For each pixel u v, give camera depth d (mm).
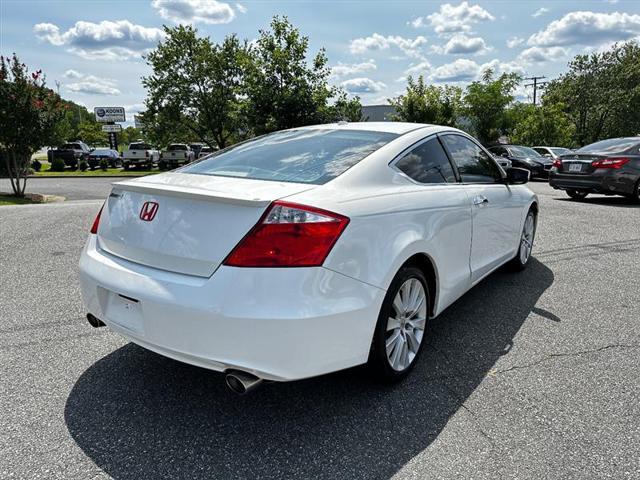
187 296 2031
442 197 2984
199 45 32562
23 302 3867
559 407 2453
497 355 3043
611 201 10531
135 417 2357
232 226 2057
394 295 2477
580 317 3688
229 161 2906
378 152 2750
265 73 16422
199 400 2518
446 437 2209
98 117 35469
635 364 2922
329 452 2107
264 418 2361
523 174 4148
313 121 16328
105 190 16531
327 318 2070
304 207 2070
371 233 2307
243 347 1971
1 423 2285
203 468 2002
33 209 8922
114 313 2379
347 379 2727
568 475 1954
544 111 31000
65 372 2785
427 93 23953
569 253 5688
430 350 3107
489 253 3834
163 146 35438
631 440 2180
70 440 2170
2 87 12484
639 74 38719
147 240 2285
